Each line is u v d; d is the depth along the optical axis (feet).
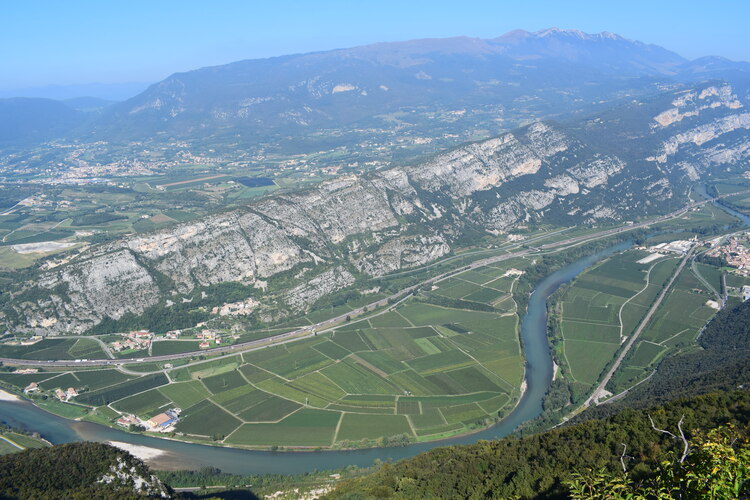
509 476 494.18
